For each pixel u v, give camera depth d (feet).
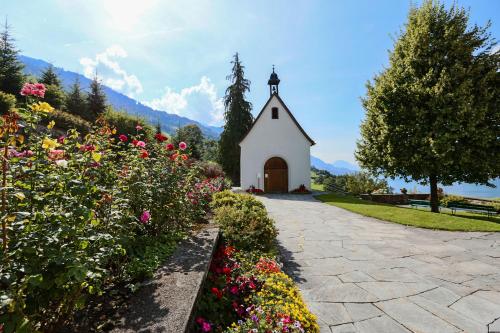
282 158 75.61
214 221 21.56
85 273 6.21
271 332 9.23
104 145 12.76
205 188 30.04
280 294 12.22
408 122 44.09
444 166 42.24
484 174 42.06
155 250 13.23
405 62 45.96
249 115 116.37
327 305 13.60
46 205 7.77
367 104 52.26
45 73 103.81
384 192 74.54
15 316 5.50
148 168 15.89
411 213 37.29
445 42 43.45
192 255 13.24
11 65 84.33
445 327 11.71
